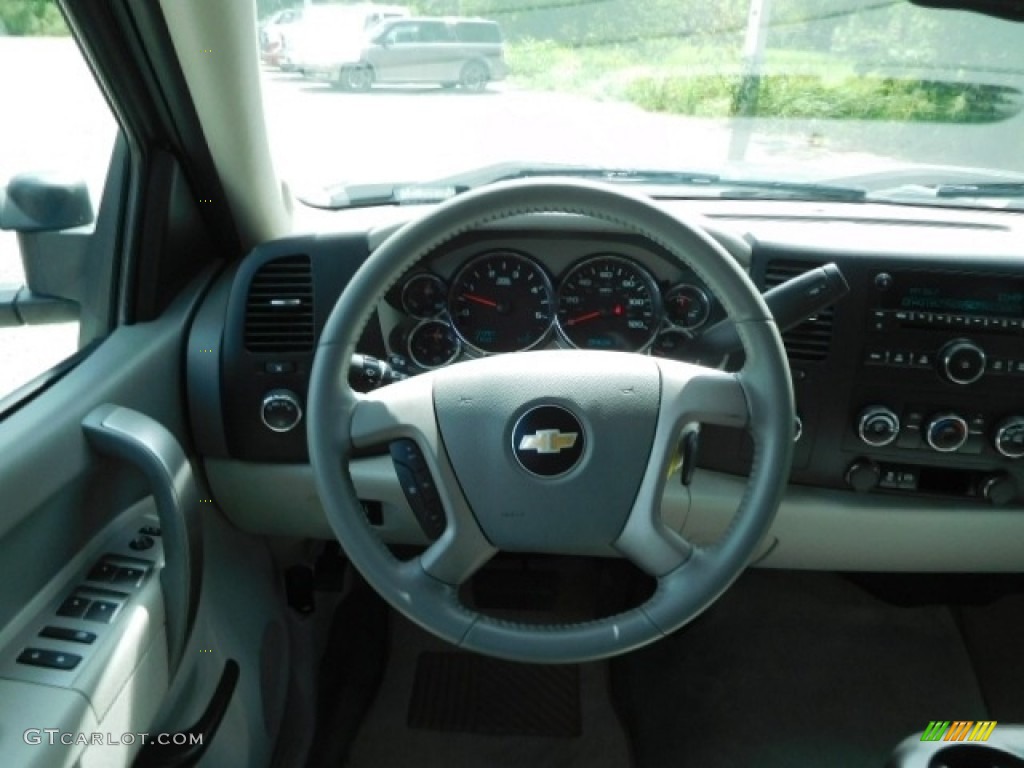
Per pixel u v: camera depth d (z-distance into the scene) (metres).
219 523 1.64
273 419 1.50
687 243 0.96
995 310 1.43
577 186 0.96
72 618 1.03
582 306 1.51
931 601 2.08
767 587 2.17
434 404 1.03
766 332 0.97
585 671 1.93
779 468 0.98
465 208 0.96
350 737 1.71
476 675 1.90
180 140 1.41
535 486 1.02
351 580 2.07
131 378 1.27
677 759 1.70
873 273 1.44
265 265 1.49
